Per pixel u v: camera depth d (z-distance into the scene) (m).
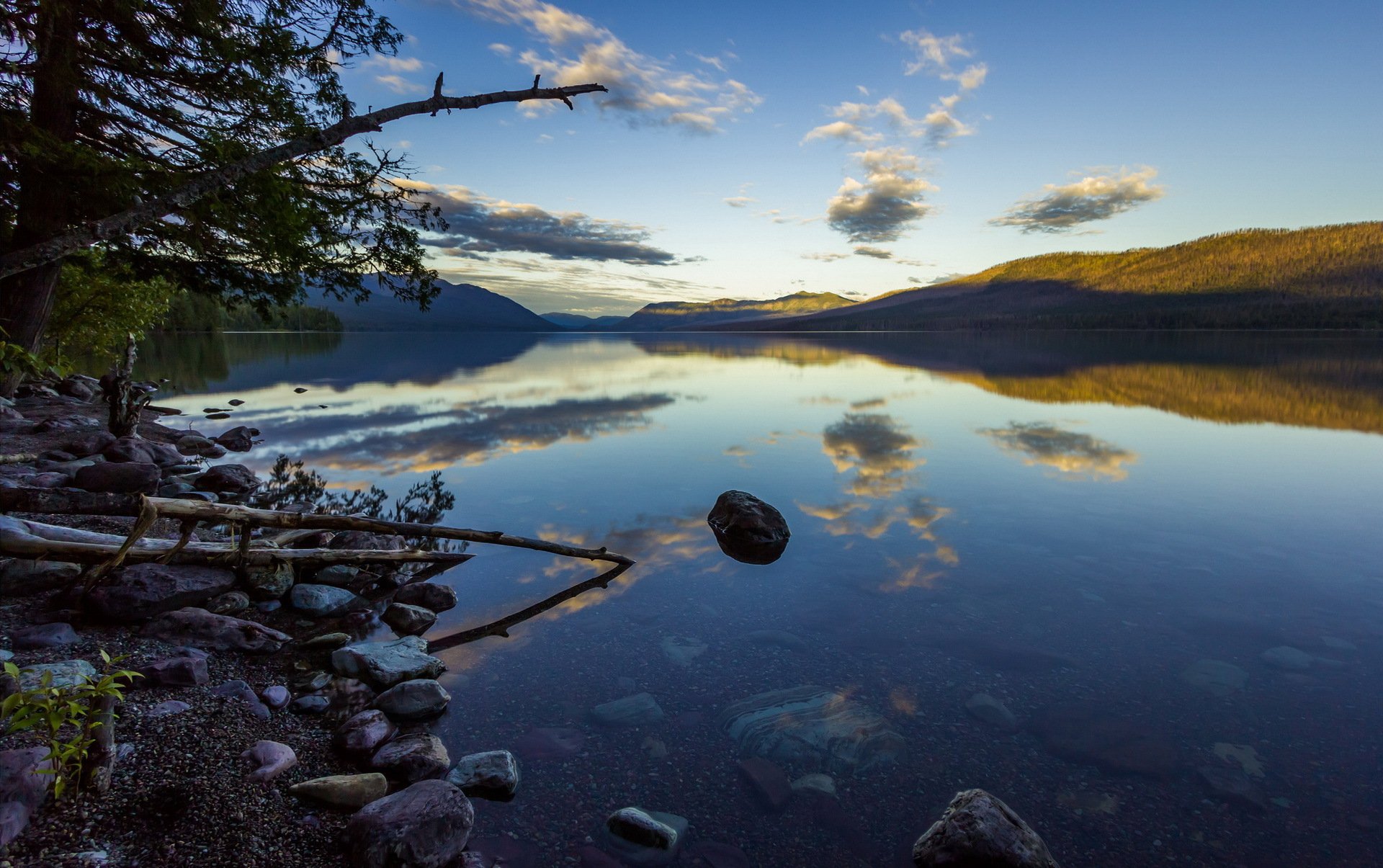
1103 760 3.61
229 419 16.73
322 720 4.02
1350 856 2.93
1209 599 5.86
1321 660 4.71
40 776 2.82
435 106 6.69
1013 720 4.01
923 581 6.35
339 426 15.90
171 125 9.00
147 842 2.75
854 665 4.72
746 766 3.59
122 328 17.59
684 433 15.01
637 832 3.02
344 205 10.47
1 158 7.50
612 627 5.42
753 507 7.88
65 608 4.87
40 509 6.72
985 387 25.92
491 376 31.88
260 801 3.13
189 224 9.62
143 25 8.00
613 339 145.62
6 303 9.08
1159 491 9.60
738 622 5.49
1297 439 13.62
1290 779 3.43
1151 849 2.99
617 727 3.97
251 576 5.86
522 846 3.00
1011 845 2.79
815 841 3.07
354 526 6.26
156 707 3.82
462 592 6.20
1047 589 6.11
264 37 8.88
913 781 3.47
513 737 3.87
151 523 5.05
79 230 4.76
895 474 10.83
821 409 19.20
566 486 10.16
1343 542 7.35
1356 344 70.69
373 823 2.85
